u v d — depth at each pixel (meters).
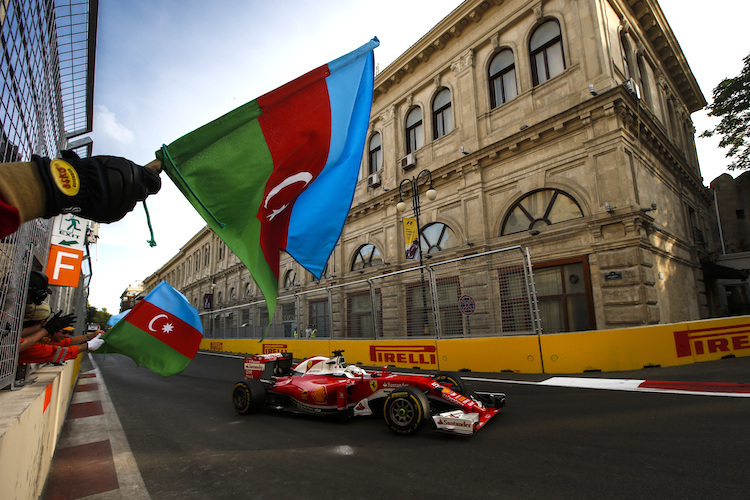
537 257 13.02
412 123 19.28
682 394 5.83
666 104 19.44
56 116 3.49
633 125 12.44
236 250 2.00
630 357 8.29
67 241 7.45
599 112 11.99
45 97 2.65
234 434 5.50
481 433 4.77
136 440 5.37
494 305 9.69
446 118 17.55
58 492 3.62
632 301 10.88
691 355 8.46
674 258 13.95
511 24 15.20
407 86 19.28
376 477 3.67
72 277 7.43
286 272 26.23
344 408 5.87
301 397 6.36
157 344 5.64
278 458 4.38
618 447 3.93
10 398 2.64
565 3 13.63
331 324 14.30
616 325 11.11
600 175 11.87
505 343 9.35
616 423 4.71
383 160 20.02
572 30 13.34
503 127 14.96
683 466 3.37
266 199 2.40
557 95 13.48
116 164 0.91
